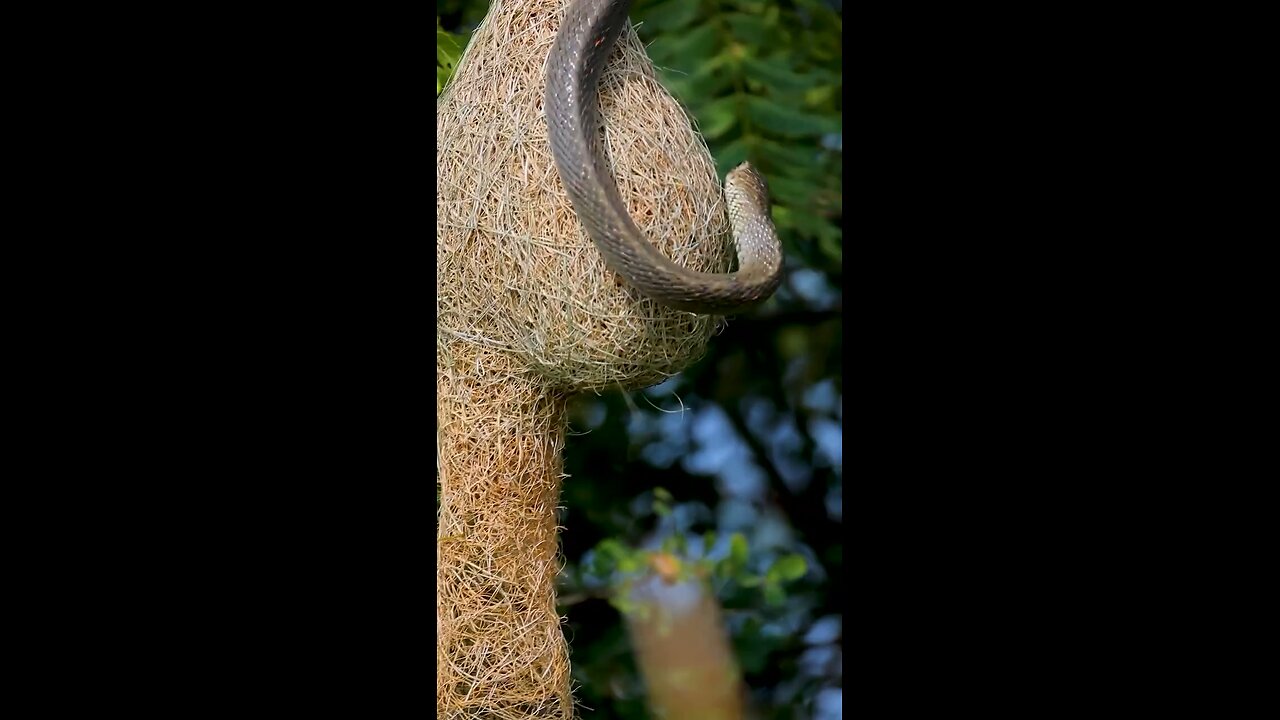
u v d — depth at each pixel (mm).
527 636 2062
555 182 1979
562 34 1967
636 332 1984
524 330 2002
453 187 2014
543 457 2055
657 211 1977
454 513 2051
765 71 2266
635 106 1986
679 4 2283
